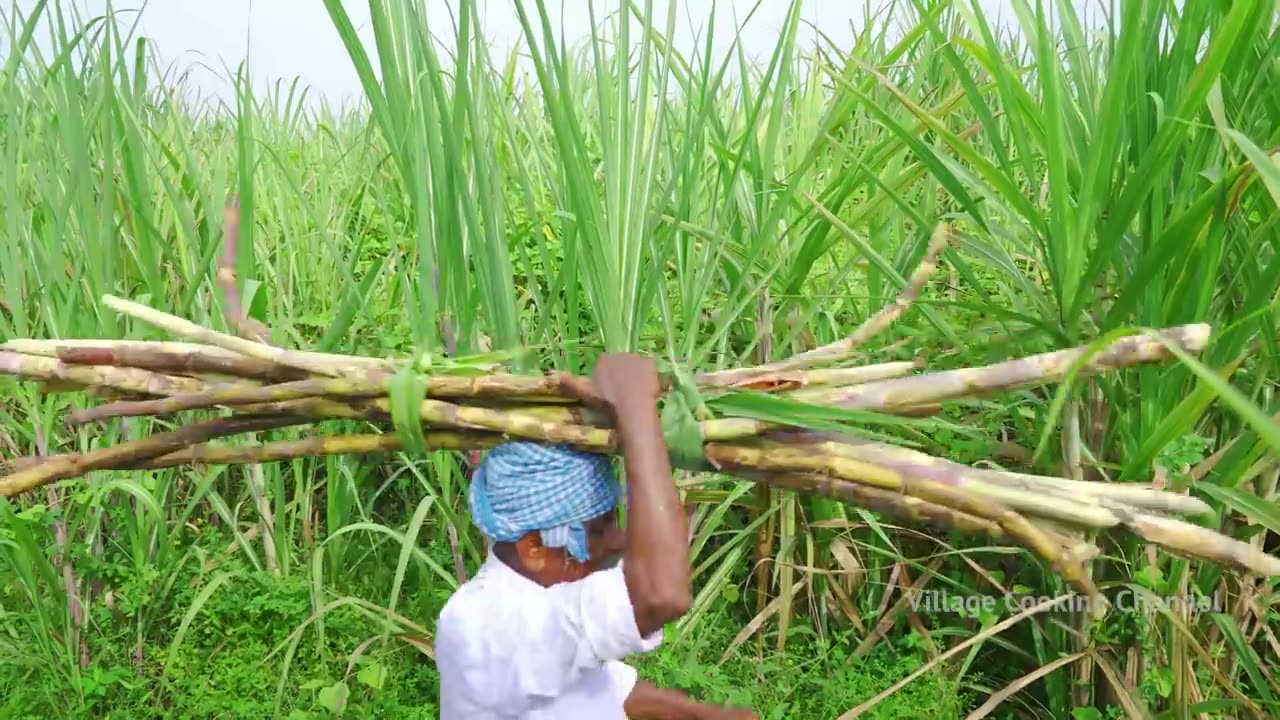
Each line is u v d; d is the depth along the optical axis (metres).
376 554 3.89
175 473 3.94
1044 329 2.66
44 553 3.51
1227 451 2.66
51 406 3.41
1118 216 2.41
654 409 1.69
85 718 3.41
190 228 3.43
